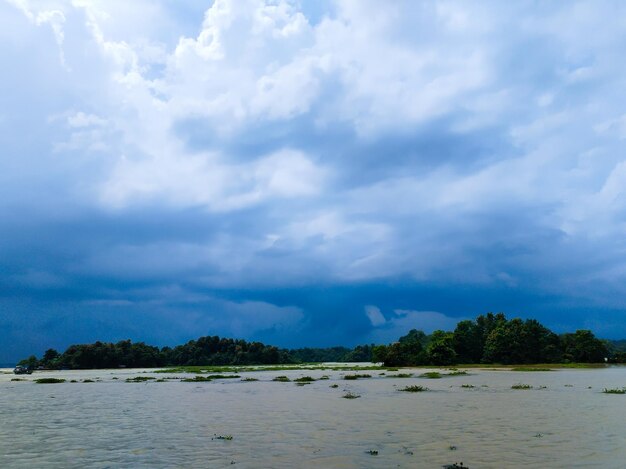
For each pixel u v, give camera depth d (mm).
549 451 27594
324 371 146000
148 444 32062
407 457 26844
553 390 65938
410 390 68312
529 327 157000
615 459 25469
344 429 36406
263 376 118500
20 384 104438
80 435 36062
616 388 68062
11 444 32656
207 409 51438
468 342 161250
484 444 29875
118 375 140125
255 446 30688
